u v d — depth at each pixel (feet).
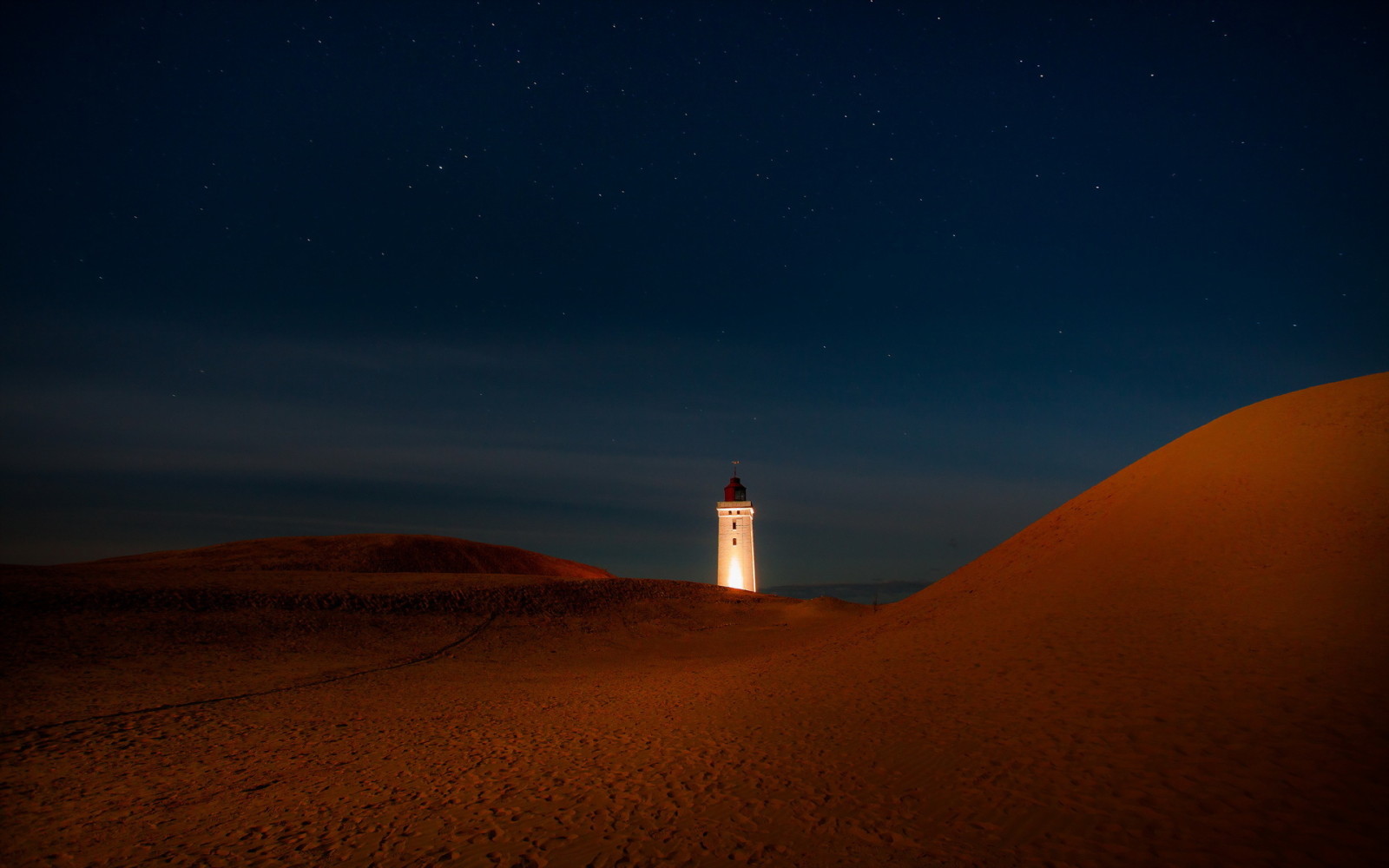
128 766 35.22
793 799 25.25
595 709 47.21
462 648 82.74
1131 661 33.88
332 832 25.40
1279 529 43.32
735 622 117.80
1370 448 47.37
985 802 23.00
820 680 45.70
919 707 34.78
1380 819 18.60
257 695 53.16
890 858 20.06
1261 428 56.95
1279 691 26.94
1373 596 32.65
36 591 73.00
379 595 98.02
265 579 101.50
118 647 63.72
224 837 25.45
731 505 209.97
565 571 221.87
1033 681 34.68
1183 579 42.29
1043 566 55.26
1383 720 23.26
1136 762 23.95
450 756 36.22
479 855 22.44
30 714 43.91
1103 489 66.44
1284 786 20.84
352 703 51.83
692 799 26.22
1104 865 18.42
